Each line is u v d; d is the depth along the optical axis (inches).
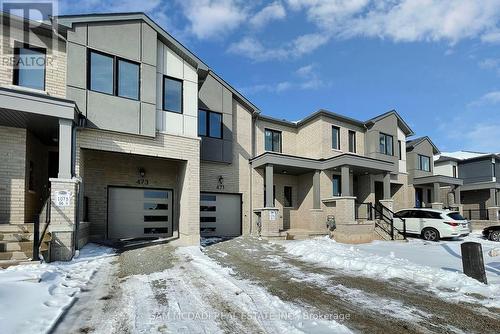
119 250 388.8
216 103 612.7
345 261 336.8
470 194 1197.7
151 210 531.5
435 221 621.6
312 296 225.9
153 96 433.4
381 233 636.7
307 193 700.7
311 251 398.0
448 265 340.5
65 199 327.0
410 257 398.3
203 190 586.2
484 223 945.5
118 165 509.4
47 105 325.1
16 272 248.2
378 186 868.6
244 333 161.0
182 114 469.7
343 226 598.2
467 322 180.5
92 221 478.9
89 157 485.4
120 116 405.4
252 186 647.1
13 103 310.5
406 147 957.2
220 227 602.5
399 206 884.0
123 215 507.8
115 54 411.2
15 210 359.3
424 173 963.3
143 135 421.4
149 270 294.4
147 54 436.1
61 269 281.4
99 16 399.5
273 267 323.9
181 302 207.0
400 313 193.9
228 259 361.4
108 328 164.2
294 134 770.2
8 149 361.4
